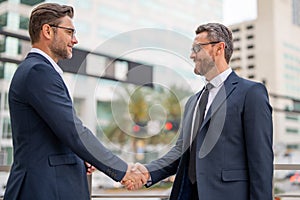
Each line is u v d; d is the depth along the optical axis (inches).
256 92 49.3
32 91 45.0
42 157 45.4
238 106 49.4
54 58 49.6
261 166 47.1
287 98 299.1
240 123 49.2
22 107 45.9
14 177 46.3
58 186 45.4
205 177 49.0
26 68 46.3
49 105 44.7
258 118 47.9
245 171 48.8
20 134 46.1
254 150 47.6
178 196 52.7
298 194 69.1
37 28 48.9
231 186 48.3
